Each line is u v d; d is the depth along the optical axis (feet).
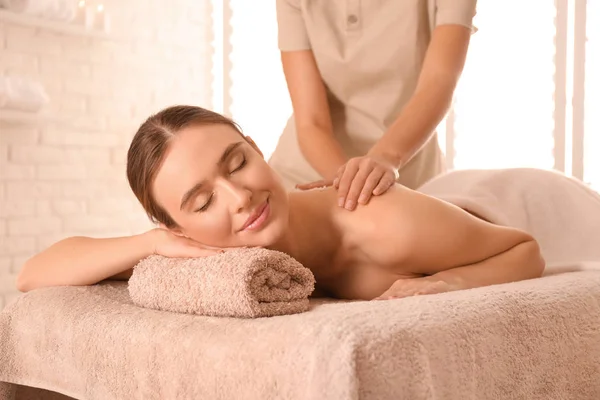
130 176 3.79
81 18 10.00
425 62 5.41
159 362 3.04
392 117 5.84
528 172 5.34
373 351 2.51
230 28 12.10
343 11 5.76
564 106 8.79
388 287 4.04
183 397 2.94
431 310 2.89
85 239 4.29
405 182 5.93
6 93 8.84
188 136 3.57
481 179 5.24
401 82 5.79
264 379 2.68
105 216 10.73
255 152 3.72
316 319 2.78
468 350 2.82
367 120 5.87
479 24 9.51
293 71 5.96
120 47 10.94
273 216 3.63
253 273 3.10
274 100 11.81
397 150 4.83
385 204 3.85
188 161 3.53
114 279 4.33
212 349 2.87
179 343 2.99
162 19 11.56
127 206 11.06
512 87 9.31
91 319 3.43
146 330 3.15
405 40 5.65
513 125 9.31
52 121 9.82
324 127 5.75
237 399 2.76
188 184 3.53
